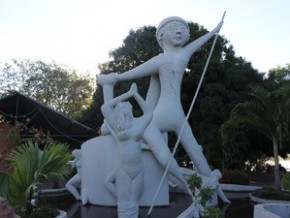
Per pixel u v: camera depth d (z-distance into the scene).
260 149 22.34
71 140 21.02
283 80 24.23
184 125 9.93
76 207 9.50
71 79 42.16
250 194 11.84
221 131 13.70
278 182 12.43
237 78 21.70
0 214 4.21
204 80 22.11
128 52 24.86
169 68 9.99
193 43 10.48
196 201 6.16
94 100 27.38
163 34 10.29
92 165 9.95
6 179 6.44
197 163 9.96
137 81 21.81
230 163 21.69
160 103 10.05
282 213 7.56
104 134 9.86
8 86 39.38
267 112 12.59
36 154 6.96
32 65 40.69
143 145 9.59
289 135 12.99
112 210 9.11
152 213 8.77
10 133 12.07
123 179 7.95
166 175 9.59
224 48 23.25
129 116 7.99
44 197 9.51
